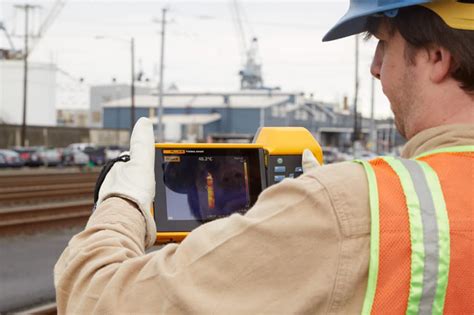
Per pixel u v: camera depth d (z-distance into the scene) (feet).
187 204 6.70
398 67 4.40
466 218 3.68
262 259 3.69
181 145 6.82
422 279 3.59
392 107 4.56
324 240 3.67
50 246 35.88
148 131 5.28
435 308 3.61
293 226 3.69
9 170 129.29
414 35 4.21
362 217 3.71
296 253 3.66
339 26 4.61
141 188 4.83
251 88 330.54
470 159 3.93
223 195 6.88
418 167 3.89
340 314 3.66
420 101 4.29
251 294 3.67
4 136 172.65
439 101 4.21
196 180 6.79
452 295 3.62
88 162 148.36
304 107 287.28
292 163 7.27
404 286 3.60
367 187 3.80
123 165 5.02
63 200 66.23
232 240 3.78
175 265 3.88
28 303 22.34
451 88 4.17
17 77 252.42
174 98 284.20
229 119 264.72
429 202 3.71
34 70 253.85
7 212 46.85
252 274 3.68
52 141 187.42
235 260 3.72
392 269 3.62
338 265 3.63
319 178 3.83
